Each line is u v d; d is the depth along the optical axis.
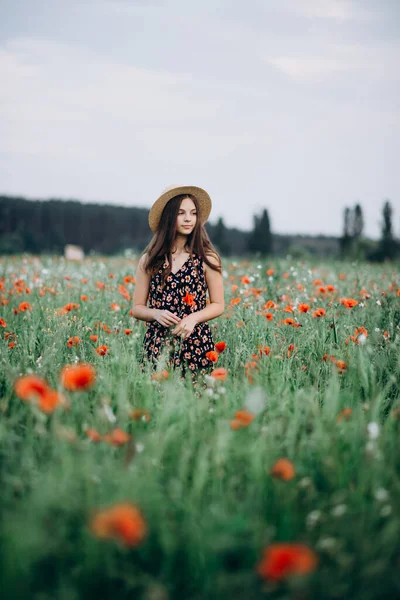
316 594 1.49
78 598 1.50
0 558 1.48
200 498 1.85
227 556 1.61
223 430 2.13
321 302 5.24
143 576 1.53
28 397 1.91
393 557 1.66
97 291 6.14
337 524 1.70
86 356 3.64
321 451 2.07
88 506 1.65
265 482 1.92
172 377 2.98
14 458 2.02
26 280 7.46
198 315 3.71
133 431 2.29
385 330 4.15
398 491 1.87
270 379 2.90
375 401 2.47
